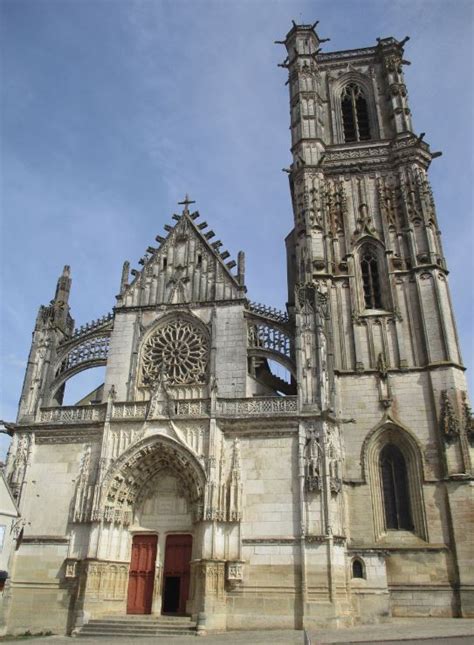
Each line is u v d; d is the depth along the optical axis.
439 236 58.53
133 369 54.03
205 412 48.19
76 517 46.38
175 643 33.88
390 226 59.84
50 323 57.44
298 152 67.31
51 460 49.59
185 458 46.44
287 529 43.28
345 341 54.91
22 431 51.12
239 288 55.97
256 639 34.59
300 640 32.72
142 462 48.16
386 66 71.00
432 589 43.69
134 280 59.12
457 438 47.28
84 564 44.19
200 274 58.09
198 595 41.75
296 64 74.12
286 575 41.84
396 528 47.25
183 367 53.59
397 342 53.47
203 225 61.50
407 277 56.62
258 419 47.22
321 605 40.19
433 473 47.53
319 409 46.94
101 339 57.34
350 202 62.66
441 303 53.62
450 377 49.78
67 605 43.72
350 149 65.88
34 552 45.91
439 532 45.47
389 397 50.94
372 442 49.59
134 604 45.69
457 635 31.12
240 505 44.34
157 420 48.31
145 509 48.91
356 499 47.59
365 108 71.94
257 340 53.72
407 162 62.09
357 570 44.31
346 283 57.59
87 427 50.03
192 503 47.31
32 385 53.94
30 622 43.50
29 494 48.44
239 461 46.16
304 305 52.09
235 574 41.84
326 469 44.50
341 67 74.75
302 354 49.84
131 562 47.12
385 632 34.50
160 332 56.03
